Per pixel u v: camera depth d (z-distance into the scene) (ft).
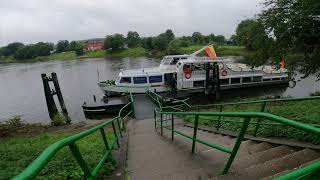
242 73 106.42
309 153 16.30
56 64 376.48
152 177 17.79
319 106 35.63
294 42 59.06
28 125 74.54
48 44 611.06
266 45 63.31
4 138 60.18
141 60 334.44
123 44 523.29
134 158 22.93
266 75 110.01
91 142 39.73
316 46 56.03
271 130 24.63
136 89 95.09
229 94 107.45
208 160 19.17
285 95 102.27
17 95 149.28
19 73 277.44
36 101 129.59
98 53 513.04
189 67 97.40
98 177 18.31
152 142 31.42
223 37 485.56
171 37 508.94
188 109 81.20
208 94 100.12
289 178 5.55
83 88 150.82
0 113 111.14
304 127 8.16
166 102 86.02
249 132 27.50
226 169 15.48
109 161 20.80
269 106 53.21
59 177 19.13
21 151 31.58
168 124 53.67
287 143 19.93
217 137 30.07
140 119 68.18
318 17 54.39
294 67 61.31
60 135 57.31
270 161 15.40
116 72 216.74
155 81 95.61
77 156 10.78
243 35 69.26
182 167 18.72
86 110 85.76
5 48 626.64
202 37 483.92
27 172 6.17
